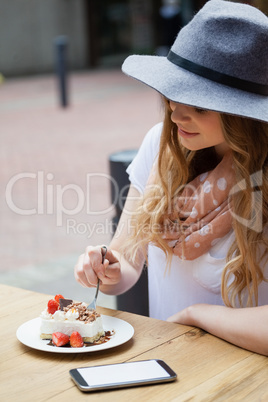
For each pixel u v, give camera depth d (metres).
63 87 12.73
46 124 11.01
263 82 1.85
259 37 1.81
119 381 1.55
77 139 9.66
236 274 2.03
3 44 18.45
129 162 3.14
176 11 20.17
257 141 1.92
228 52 1.82
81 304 1.87
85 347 1.72
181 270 2.21
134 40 21.92
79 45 20.44
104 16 21.08
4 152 8.85
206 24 1.85
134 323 1.96
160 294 2.30
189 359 1.70
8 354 1.74
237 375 1.61
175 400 1.49
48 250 5.12
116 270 2.15
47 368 1.66
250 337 1.74
